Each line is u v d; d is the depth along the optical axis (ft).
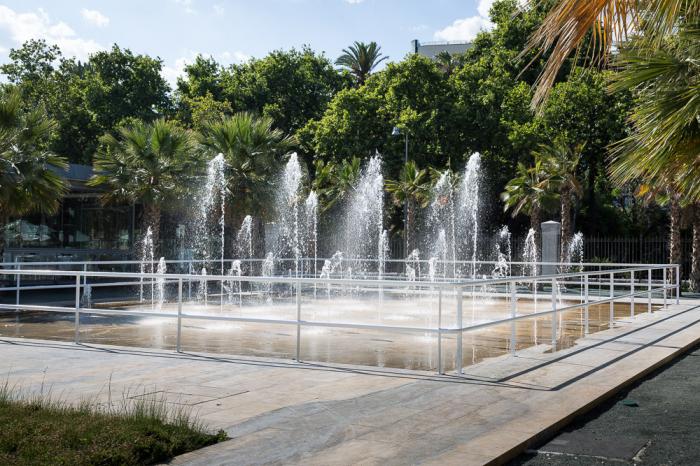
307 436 18.84
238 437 18.71
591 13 15.79
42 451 16.21
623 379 26.96
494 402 23.00
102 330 44.29
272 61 161.99
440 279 98.12
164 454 16.87
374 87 147.23
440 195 119.55
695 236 86.99
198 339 39.99
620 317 53.16
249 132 94.53
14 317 52.75
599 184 149.69
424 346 37.52
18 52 159.22
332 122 139.95
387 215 135.95
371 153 136.67
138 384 25.57
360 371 28.55
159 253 87.97
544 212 129.29
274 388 25.08
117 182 84.48
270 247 131.75
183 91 170.30
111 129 156.87
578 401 23.21
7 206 64.44
